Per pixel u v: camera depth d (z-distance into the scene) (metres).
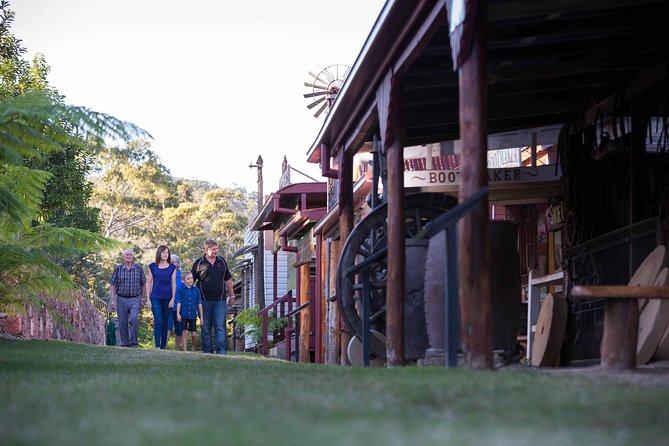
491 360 6.43
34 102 8.78
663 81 10.02
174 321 17.05
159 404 4.03
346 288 10.88
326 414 3.71
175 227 64.44
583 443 3.07
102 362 8.90
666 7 9.01
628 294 6.33
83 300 22.52
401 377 5.29
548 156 17.69
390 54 9.23
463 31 6.75
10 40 24.41
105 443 2.92
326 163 13.56
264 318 24.67
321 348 19.19
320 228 19.22
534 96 11.55
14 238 11.73
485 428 3.35
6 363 8.12
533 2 8.24
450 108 11.76
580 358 10.41
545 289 15.91
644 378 5.39
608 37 9.75
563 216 11.95
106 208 61.41
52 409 3.88
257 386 4.95
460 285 6.58
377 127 11.66
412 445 2.91
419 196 10.59
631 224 10.15
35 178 11.85
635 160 10.39
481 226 6.52
